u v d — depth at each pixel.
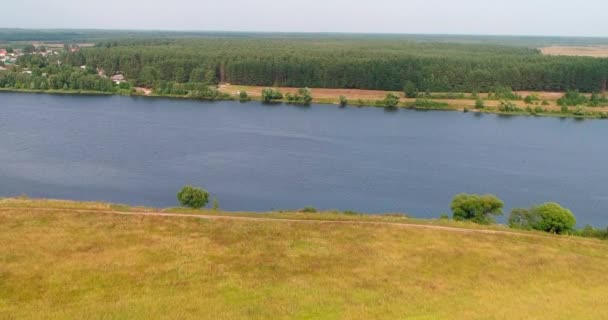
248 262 47.41
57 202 62.44
